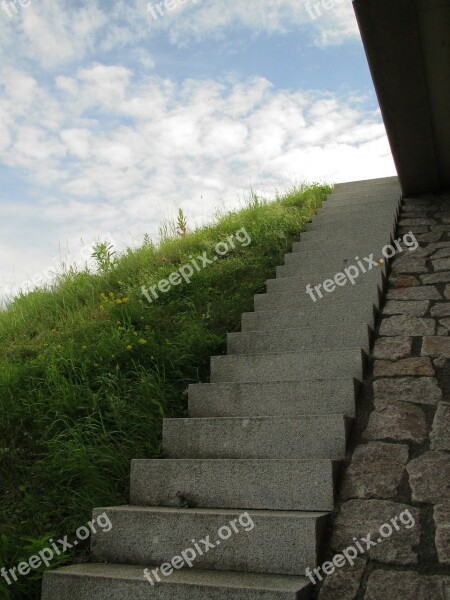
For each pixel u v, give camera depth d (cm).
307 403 372
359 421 352
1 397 423
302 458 331
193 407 404
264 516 269
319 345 453
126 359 463
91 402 409
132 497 328
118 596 250
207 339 493
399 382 384
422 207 764
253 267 646
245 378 428
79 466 341
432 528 265
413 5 508
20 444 384
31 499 331
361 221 703
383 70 578
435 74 586
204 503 312
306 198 903
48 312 630
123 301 577
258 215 818
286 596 229
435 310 479
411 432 332
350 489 298
